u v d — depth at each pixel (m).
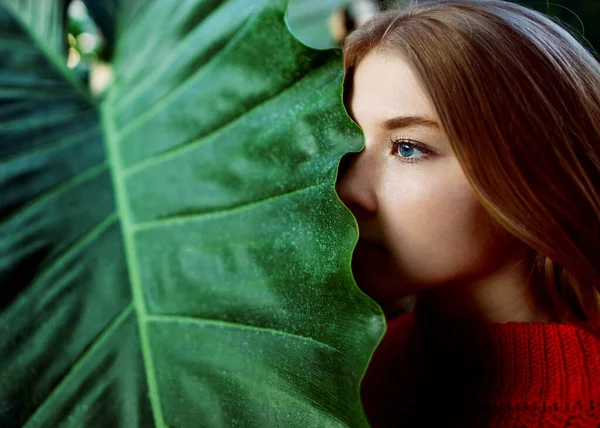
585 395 0.68
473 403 0.73
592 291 0.73
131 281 0.49
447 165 0.65
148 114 0.56
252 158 0.52
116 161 0.54
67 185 0.51
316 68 0.52
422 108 0.62
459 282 0.74
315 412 0.45
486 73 0.63
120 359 0.47
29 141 0.52
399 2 0.80
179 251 0.51
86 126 0.55
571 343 0.70
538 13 0.74
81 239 0.49
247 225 0.51
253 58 0.55
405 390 0.83
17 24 0.60
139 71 0.59
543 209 0.68
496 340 0.72
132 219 0.52
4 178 0.49
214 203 0.52
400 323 0.94
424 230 0.65
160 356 0.47
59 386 0.45
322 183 0.49
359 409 0.45
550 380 0.70
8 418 0.43
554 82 0.68
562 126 0.68
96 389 0.45
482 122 0.63
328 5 1.62
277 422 0.45
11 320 0.45
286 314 0.48
